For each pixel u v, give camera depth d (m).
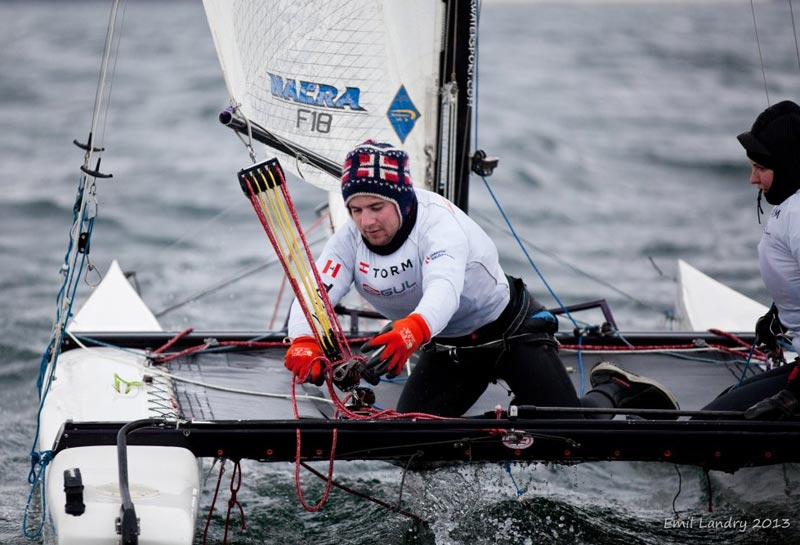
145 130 60.25
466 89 17.25
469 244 12.29
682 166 52.69
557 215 41.53
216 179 46.44
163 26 153.00
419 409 13.70
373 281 12.38
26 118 63.94
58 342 13.34
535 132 59.41
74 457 11.48
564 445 12.20
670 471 17.84
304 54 16.83
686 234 38.72
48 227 37.50
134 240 36.22
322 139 17.22
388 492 16.17
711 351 18.53
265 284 30.95
